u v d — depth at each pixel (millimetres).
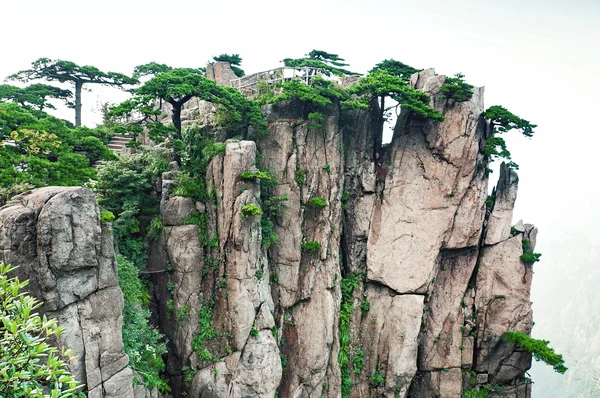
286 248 37781
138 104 33438
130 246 32938
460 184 39656
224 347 32312
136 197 33375
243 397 31734
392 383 38906
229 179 32875
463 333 41438
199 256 33219
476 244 41125
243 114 37625
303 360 37000
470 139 39156
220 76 46781
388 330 39938
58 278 20500
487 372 41938
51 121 32750
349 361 40094
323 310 37688
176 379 33156
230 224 32812
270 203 37344
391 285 40250
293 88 37125
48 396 11820
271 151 38219
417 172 40469
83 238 21250
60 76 48875
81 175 28016
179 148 35500
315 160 38906
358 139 42000
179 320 32781
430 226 40000
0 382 10742
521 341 39594
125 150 39406
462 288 41781
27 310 11430
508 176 42625
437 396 40500
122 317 24359
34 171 25188
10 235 19766
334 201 39844
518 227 43625
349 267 41875
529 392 41875
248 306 32594
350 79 42812
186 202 33531
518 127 39750
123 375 22781
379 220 41219
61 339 20328
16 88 45188
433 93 39562
